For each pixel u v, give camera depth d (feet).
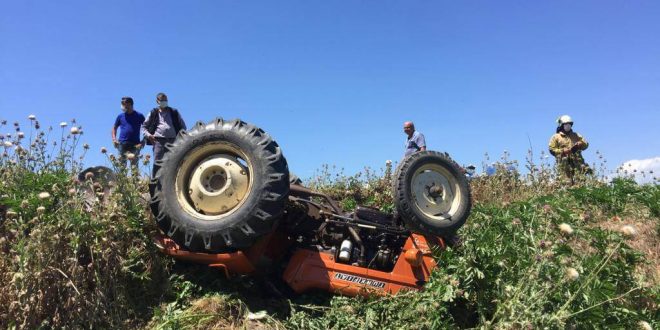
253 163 14.52
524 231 16.25
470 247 13.82
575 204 24.48
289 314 14.51
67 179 15.70
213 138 15.06
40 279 12.26
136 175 16.19
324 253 15.21
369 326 13.51
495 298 13.29
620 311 13.15
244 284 15.19
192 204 14.96
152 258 14.79
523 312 11.66
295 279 14.89
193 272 15.03
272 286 15.31
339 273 14.78
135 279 14.39
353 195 29.81
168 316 13.33
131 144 28.76
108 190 16.72
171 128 26.99
